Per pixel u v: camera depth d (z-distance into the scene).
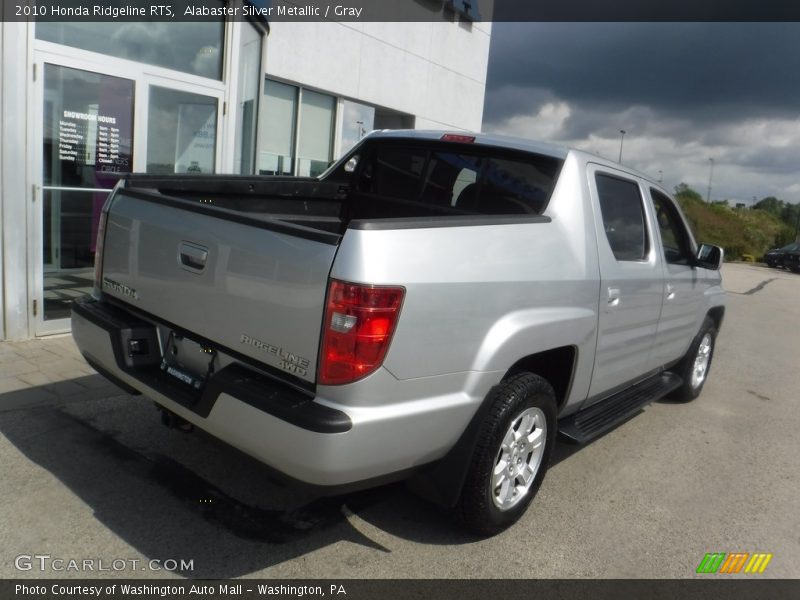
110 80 6.17
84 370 5.09
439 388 2.88
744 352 9.18
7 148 5.36
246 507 3.46
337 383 2.56
